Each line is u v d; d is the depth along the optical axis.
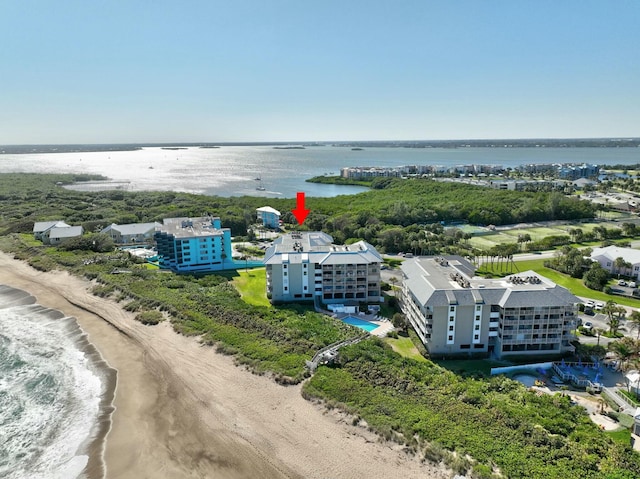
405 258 146.25
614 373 74.62
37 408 68.31
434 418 60.62
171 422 63.72
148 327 94.25
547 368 76.88
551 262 134.25
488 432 57.75
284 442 58.41
